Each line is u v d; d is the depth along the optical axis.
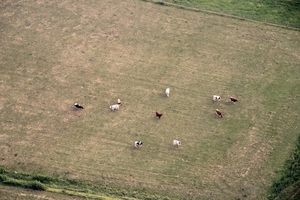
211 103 52.47
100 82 54.75
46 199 43.59
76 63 57.03
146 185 44.78
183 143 48.41
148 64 56.94
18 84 54.59
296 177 45.62
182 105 52.25
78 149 47.88
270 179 45.38
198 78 55.28
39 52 58.59
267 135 49.31
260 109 51.88
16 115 51.22
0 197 43.72
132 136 49.06
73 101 52.62
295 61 57.66
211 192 44.25
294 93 53.69
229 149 47.94
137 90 53.84
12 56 58.09
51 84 54.53
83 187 44.72
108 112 51.47
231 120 50.72
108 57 57.81
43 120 50.72
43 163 46.59
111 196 44.00
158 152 47.59
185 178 45.34
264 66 56.94
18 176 45.47
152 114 51.28
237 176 45.59
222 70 56.28
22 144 48.38
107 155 47.31
